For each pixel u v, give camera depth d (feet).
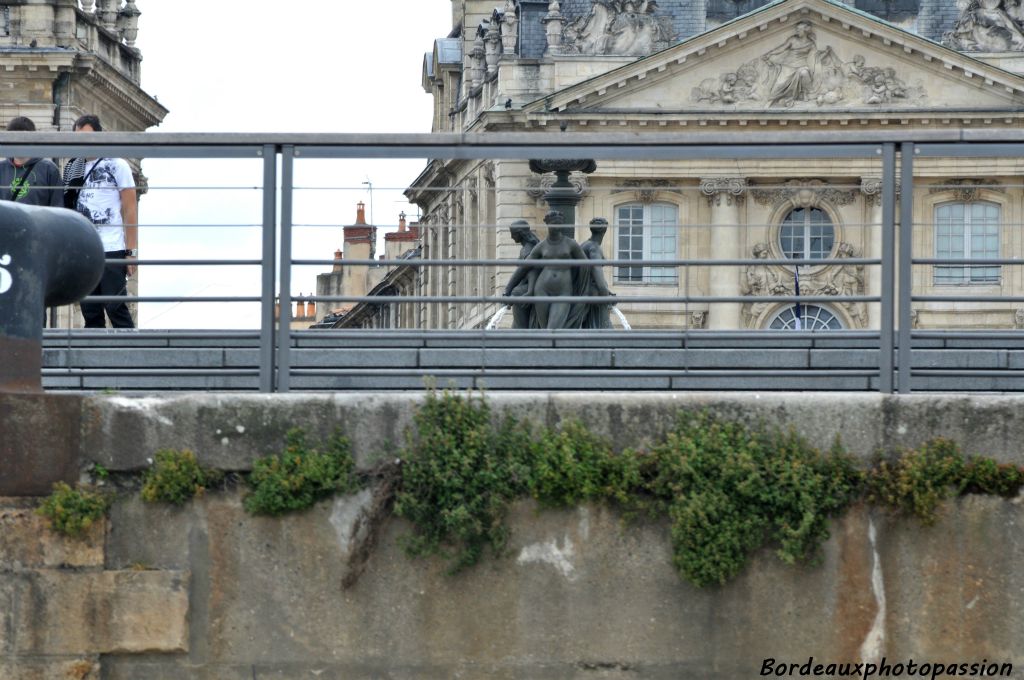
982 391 52.65
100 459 44.62
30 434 44.34
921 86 394.32
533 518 45.01
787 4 389.19
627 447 44.93
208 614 44.88
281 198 46.32
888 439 44.88
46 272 44.62
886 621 45.01
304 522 44.96
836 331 57.62
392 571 45.01
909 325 46.11
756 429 44.96
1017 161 328.70
